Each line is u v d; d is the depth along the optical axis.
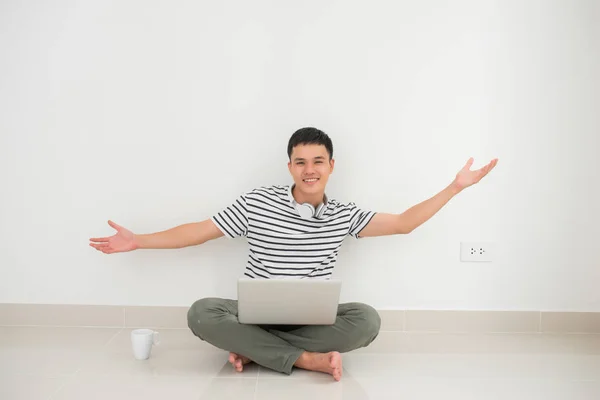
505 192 2.80
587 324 2.82
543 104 2.78
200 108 2.74
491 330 2.81
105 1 2.70
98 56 2.71
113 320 2.77
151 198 2.76
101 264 2.77
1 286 2.77
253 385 2.08
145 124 2.74
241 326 2.19
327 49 2.74
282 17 2.72
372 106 2.76
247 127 2.75
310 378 2.15
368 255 2.79
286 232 2.43
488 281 2.82
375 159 2.77
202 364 2.29
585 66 2.78
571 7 2.76
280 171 2.76
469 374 2.22
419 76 2.75
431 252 2.80
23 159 2.74
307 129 2.42
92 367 2.22
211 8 2.71
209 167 2.76
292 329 2.31
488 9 2.75
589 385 2.13
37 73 2.71
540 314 2.81
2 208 2.75
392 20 2.74
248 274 2.49
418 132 2.77
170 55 2.72
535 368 2.30
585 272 2.83
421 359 2.40
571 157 2.80
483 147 2.78
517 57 2.77
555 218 2.81
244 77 2.73
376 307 2.81
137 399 1.93
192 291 2.79
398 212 2.79
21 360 2.29
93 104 2.72
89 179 2.75
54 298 2.77
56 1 2.69
